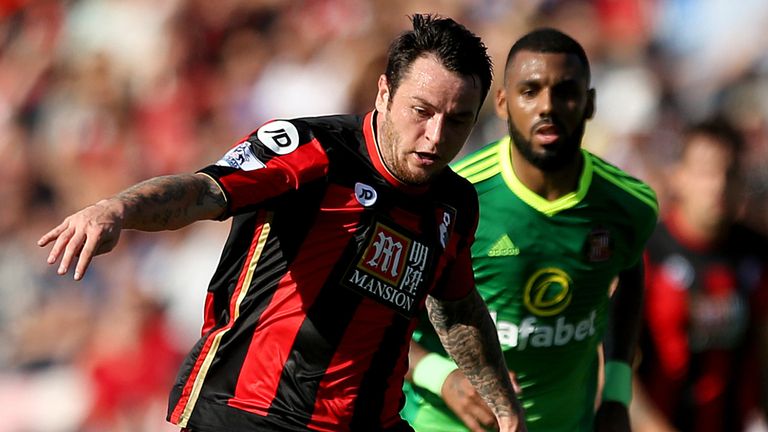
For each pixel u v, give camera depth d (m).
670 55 45.56
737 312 25.17
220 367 14.64
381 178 14.62
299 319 14.47
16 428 38.59
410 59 14.22
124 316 36.69
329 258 14.44
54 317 39.88
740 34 45.59
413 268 14.95
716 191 24.58
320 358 14.57
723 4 46.16
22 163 46.28
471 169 19.41
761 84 44.25
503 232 19.19
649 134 40.69
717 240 25.05
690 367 25.19
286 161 14.15
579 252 19.34
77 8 51.16
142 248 39.16
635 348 21.03
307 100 43.31
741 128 40.34
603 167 19.69
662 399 25.22
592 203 19.30
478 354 16.61
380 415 15.12
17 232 44.12
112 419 36.09
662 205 37.31
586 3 45.25
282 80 44.53
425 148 14.12
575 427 20.59
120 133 46.62
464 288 16.17
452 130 14.17
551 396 20.08
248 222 14.60
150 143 46.00
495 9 44.84
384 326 14.83
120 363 36.16
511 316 19.55
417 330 19.56
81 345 39.03
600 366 21.33
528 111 18.56
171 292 37.59
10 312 40.97
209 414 14.58
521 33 43.31
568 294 19.48
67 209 45.59
